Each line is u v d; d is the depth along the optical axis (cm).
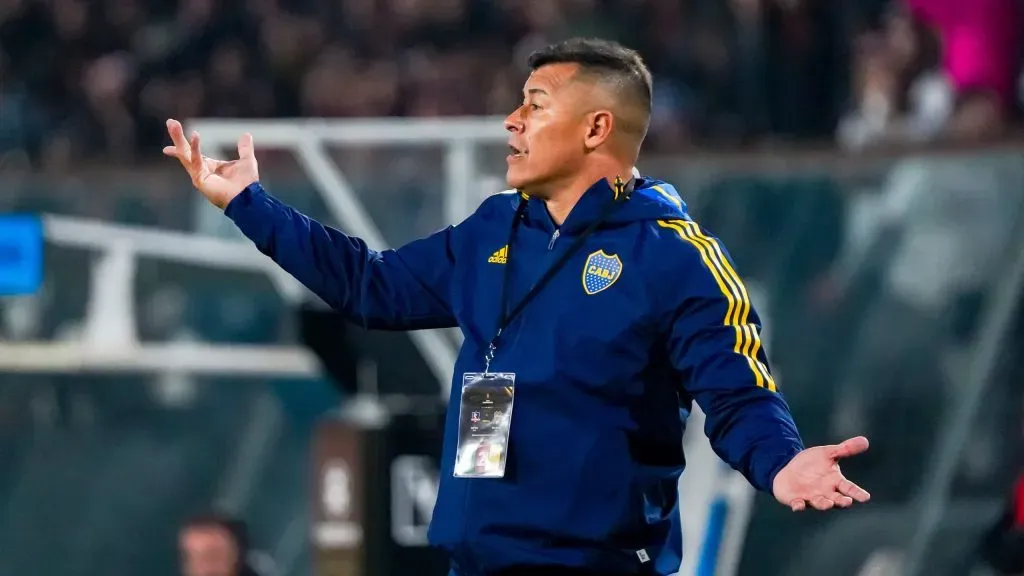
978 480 1816
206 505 2192
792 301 1862
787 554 1855
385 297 973
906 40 2514
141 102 3039
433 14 2891
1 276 1927
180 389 2205
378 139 1673
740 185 1870
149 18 3156
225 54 3000
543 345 893
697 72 2647
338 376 1677
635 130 938
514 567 892
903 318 1842
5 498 2250
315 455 1583
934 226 1833
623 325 881
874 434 1848
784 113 2602
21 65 3152
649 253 889
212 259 1873
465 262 953
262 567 1984
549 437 885
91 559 2223
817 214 1855
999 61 2506
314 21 2995
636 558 901
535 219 938
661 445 911
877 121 2488
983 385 1817
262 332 2052
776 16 2603
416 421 1570
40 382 2236
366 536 1544
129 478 2220
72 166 2075
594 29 2720
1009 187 1805
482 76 2789
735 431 856
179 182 2034
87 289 2067
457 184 1659
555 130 924
